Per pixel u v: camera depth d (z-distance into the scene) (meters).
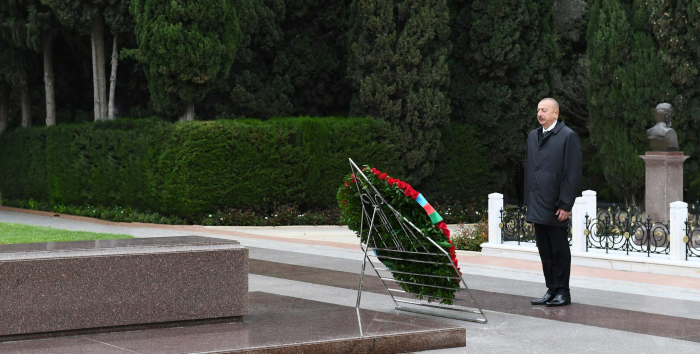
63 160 23.06
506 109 23.03
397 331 6.22
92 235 13.87
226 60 20.09
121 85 26.05
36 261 5.79
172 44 19.17
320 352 5.81
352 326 6.42
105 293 6.04
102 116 23.23
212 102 22.64
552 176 8.14
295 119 20.28
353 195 7.43
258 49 23.09
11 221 20.22
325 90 24.48
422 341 6.21
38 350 5.45
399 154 21.47
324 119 20.75
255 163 19.52
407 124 21.64
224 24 19.84
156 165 19.47
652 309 8.09
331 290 9.30
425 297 8.51
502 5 22.20
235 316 6.61
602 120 20.64
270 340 5.83
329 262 12.13
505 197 25.48
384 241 7.46
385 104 21.41
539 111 8.27
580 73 26.06
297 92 24.17
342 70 24.41
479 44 22.81
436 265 7.34
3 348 5.51
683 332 6.93
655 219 12.70
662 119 12.91
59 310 5.88
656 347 6.34
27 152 25.00
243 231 17.98
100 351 5.43
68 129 22.77
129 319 6.12
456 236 14.63
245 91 22.34
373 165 21.16
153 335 5.98
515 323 7.34
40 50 25.20
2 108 27.41
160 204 19.59
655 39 19.77
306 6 23.84
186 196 18.86
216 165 19.02
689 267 10.38
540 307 8.22
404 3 21.33
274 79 23.34
